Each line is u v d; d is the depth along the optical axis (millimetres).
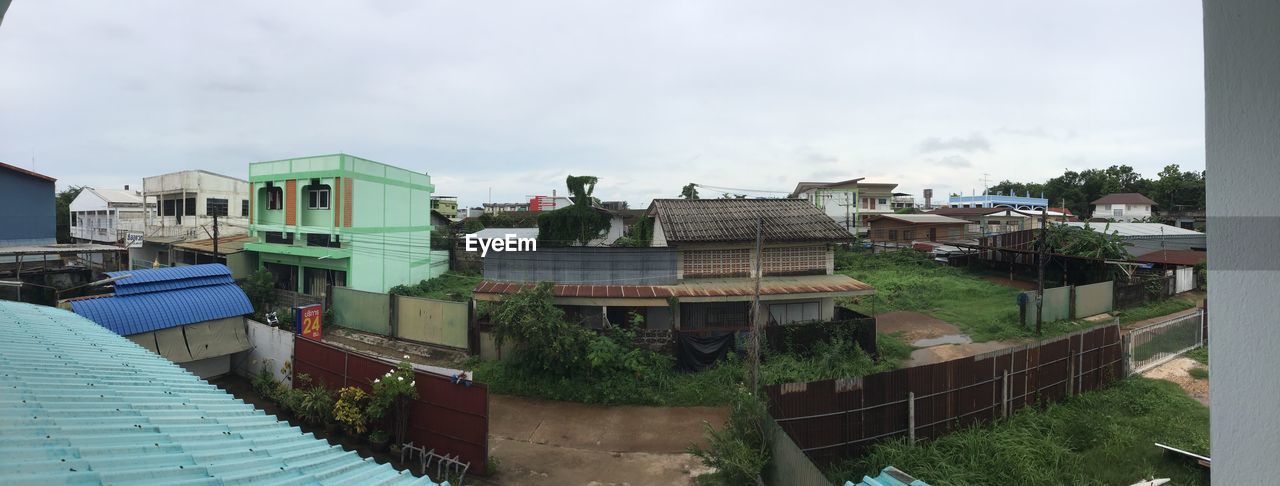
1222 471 1113
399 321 17391
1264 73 1004
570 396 12922
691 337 14203
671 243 16562
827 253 17734
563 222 31250
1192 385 12594
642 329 15328
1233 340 1078
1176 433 9656
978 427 9852
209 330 13609
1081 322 18859
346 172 23266
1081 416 10352
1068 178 62344
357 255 23766
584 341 13406
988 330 18125
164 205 31312
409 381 10109
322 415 10719
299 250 23406
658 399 12594
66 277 22375
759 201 19938
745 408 8164
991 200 58625
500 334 13742
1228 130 1084
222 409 5633
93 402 4820
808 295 15758
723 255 17094
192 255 28359
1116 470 8531
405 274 27625
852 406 9102
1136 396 11578
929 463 8727
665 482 9383
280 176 24953
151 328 12719
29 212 26516
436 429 9953
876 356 15031
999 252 28453
